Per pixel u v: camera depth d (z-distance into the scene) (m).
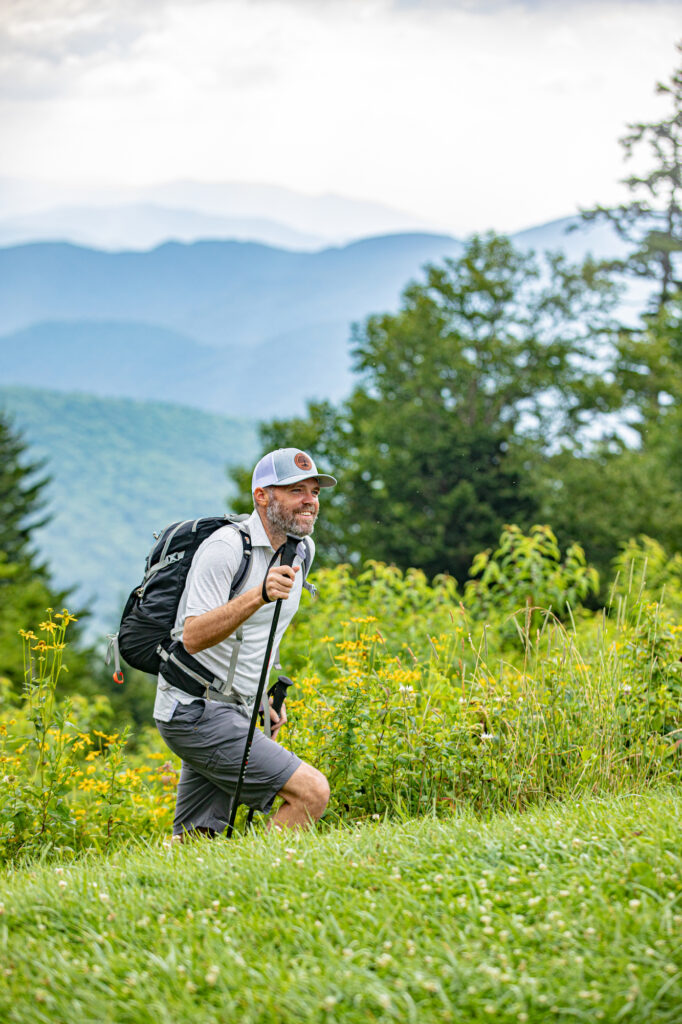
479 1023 2.76
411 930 3.23
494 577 9.83
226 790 4.87
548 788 5.44
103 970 3.12
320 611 9.54
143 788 6.05
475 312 44.31
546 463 41.66
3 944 3.33
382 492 40.25
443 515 38.75
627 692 5.88
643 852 3.66
